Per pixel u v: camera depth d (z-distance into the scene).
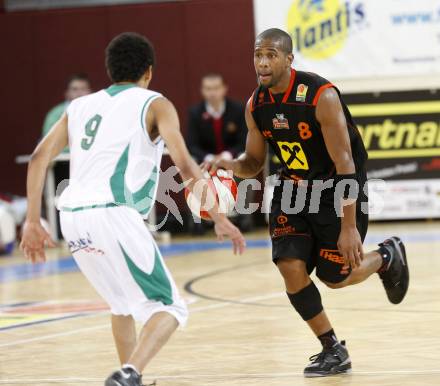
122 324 9.73
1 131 33.28
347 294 17.08
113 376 8.59
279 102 10.55
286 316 14.78
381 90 31.05
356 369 10.70
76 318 15.65
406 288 12.28
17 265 25.62
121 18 32.75
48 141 9.58
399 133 30.94
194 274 21.12
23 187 33.19
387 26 30.84
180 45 32.69
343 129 10.27
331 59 31.03
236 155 28.73
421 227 29.78
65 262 25.77
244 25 32.41
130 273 8.93
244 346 12.40
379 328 13.38
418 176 30.89
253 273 20.92
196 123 29.20
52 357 12.19
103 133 9.26
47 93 33.06
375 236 27.45
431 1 30.72
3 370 11.42
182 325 9.10
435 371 10.33
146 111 9.23
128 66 9.64
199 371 10.88
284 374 10.55
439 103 30.80
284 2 31.03
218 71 32.56
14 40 33.09
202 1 32.50
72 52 32.94
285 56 10.35
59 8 32.91
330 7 30.88
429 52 30.81
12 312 16.72
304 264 10.69
